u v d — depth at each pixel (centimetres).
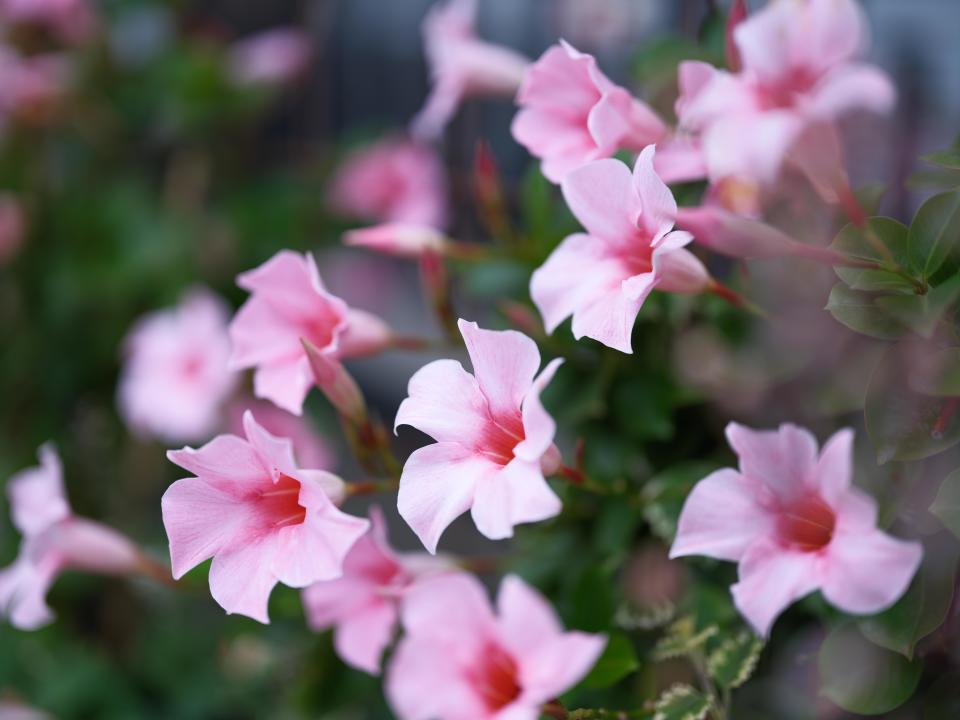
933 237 58
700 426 71
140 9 127
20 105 121
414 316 134
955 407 57
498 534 54
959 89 89
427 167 119
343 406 64
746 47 58
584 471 68
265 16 136
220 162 126
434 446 57
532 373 56
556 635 59
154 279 117
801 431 55
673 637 64
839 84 55
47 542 71
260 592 56
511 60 78
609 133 60
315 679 80
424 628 62
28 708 111
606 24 101
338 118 139
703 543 55
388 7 136
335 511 55
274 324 65
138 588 117
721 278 73
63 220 121
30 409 127
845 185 59
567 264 60
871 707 58
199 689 112
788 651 69
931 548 58
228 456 57
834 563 53
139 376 110
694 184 67
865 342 63
